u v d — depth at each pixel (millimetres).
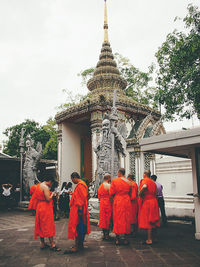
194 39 10031
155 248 5516
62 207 10602
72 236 5238
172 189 11156
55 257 4926
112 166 8703
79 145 17641
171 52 11164
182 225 8469
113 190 5945
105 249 5457
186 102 11000
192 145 6523
